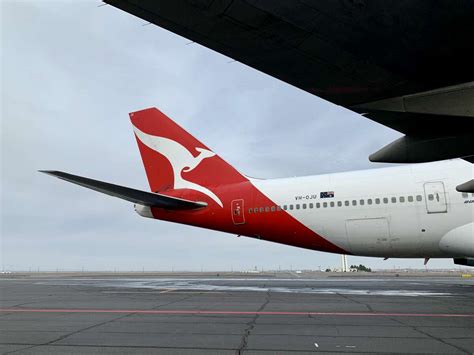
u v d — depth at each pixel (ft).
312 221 56.24
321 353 17.01
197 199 63.77
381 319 25.99
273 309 31.42
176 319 26.66
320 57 20.01
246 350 17.63
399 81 21.91
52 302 38.19
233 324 24.44
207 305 34.60
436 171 51.72
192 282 75.46
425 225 50.47
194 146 66.80
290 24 17.67
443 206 49.73
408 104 23.47
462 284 62.75
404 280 78.28
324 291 48.93
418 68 20.77
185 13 17.02
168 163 67.62
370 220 52.90
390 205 52.16
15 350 17.89
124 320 26.37
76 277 115.96
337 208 54.95
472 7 16.49
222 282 74.13
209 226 63.36
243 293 46.91
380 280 78.28
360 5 16.56
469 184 35.94
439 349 17.56
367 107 24.44
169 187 67.05
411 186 51.80
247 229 60.75
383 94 23.26
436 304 34.12
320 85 22.50
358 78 21.71
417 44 18.88
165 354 17.11
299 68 21.02
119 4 16.40
